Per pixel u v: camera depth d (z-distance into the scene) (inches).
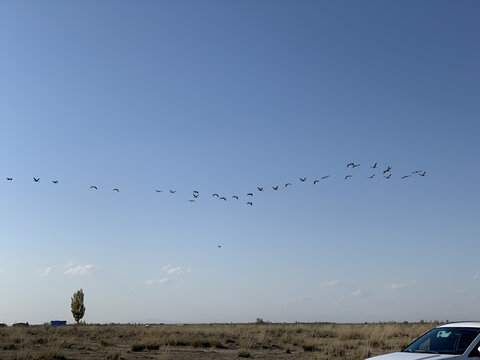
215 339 1419.8
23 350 994.1
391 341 1370.6
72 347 1173.1
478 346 425.4
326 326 2380.7
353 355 1026.7
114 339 1475.1
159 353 1088.2
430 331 484.1
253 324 2891.2
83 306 2967.5
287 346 1272.1
